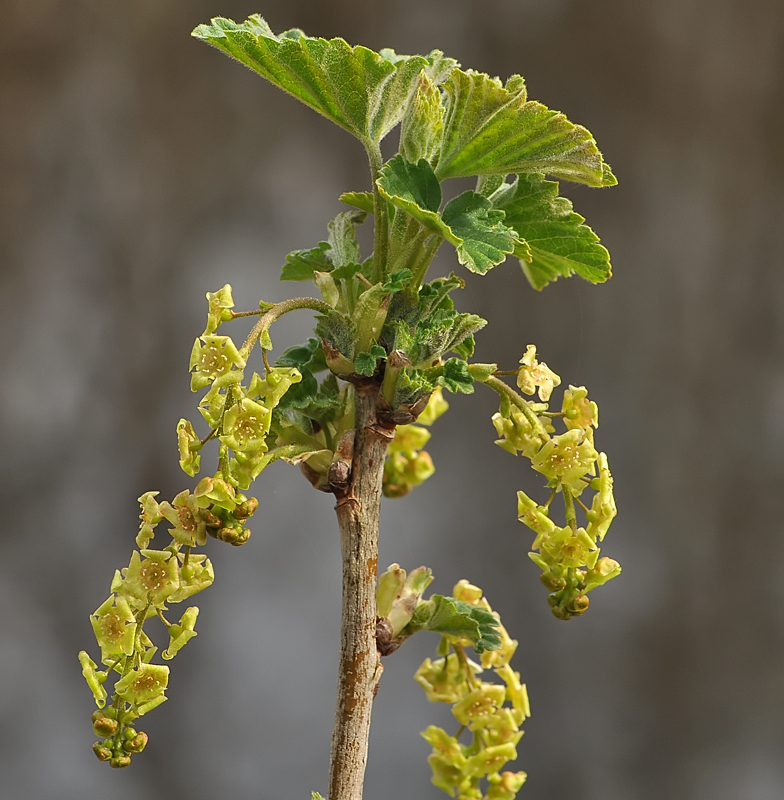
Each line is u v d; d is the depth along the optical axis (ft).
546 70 5.29
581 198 5.25
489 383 2.49
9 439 4.98
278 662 4.90
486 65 5.31
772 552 5.16
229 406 2.42
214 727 4.78
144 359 5.16
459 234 2.46
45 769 4.71
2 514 4.91
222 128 5.34
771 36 5.32
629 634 5.07
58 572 4.92
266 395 2.43
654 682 5.03
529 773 4.88
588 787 4.89
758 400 5.22
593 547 2.48
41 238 5.14
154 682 2.43
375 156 2.49
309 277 2.56
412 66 2.46
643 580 5.11
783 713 5.02
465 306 5.10
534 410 2.49
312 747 4.85
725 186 5.32
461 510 5.04
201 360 2.43
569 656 5.01
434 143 2.49
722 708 5.04
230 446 2.42
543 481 5.08
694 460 5.18
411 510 5.01
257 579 4.96
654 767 4.95
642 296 5.23
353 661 2.47
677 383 5.22
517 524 5.04
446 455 5.08
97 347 5.14
